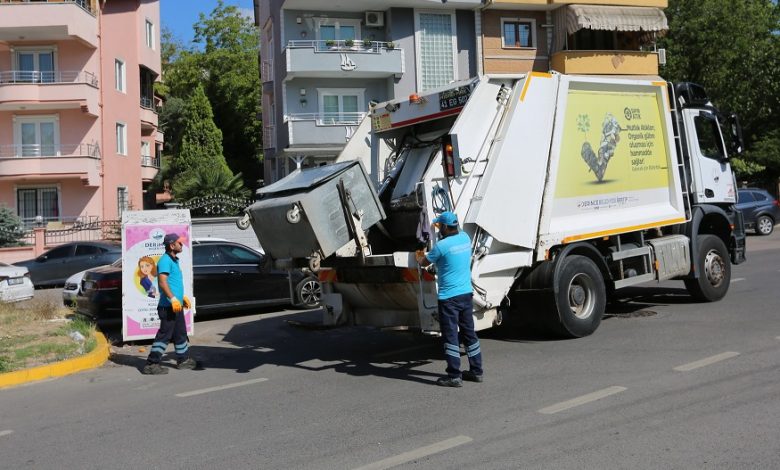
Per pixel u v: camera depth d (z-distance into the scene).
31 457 5.54
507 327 10.28
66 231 26.44
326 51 25.61
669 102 10.67
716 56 32.12
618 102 9.82
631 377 6.94
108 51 31.83
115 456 5.46
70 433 6.18
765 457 4.66
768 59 33.00
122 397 7.50
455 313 7.07
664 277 10.35
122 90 33.00
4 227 26.50
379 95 27.34
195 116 39.78
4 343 10.19
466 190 7.85
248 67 46.75
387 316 8.52
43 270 21.00
